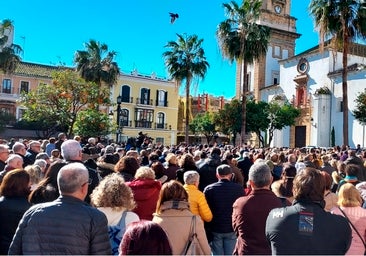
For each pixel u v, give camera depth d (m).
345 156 13.88
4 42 33.78
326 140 42.69
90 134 31.11
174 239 4.14
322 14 26.47
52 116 31.56
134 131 55.84
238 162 10.59
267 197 4.57
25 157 8.98
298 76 47.22
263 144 42.84
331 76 42.75
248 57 31.42
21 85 49.28
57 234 3.14
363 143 38.72
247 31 31.09
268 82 54.88
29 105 31.84
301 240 3.17
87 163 7.58
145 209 5.14
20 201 4.22
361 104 34.22
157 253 2.86
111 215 4.08
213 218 5.84
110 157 8.11
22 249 3.21
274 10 56.75
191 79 35.19
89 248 3.21
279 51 55.91
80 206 3.30
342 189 4.41
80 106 32.69
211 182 7.76
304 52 49.62
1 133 38.50
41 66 52.91
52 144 13.86
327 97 42.84
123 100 55.31
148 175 5.39
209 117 54.38
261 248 4.43
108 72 37.12
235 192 5.89
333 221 3.23
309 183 3.35
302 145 46.06
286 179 5.83
